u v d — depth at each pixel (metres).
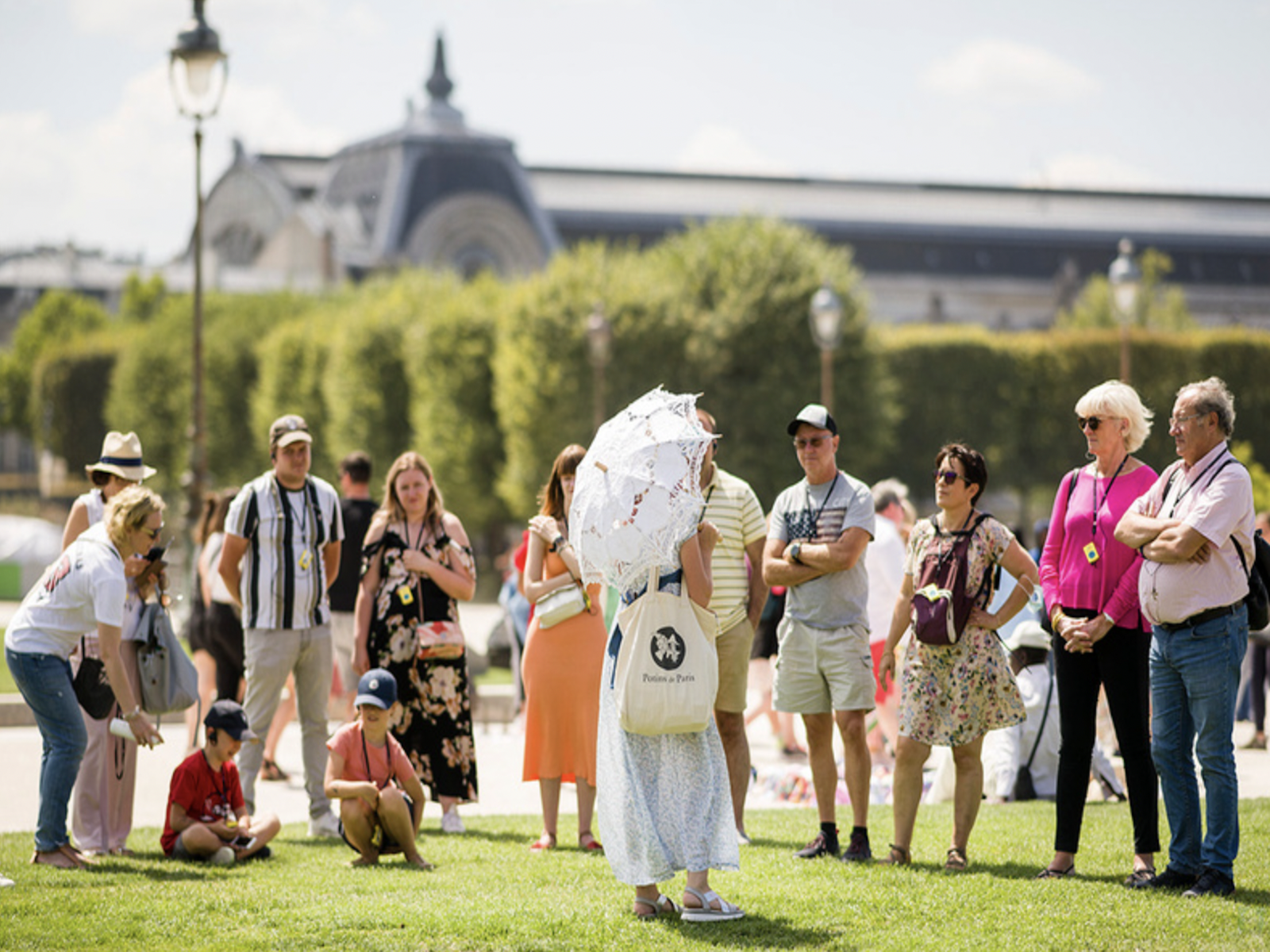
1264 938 10.30
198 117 36.91
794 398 80.56
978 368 101.69
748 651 14.70
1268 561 12.16
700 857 11.12
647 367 79.88
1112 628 12.63
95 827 14.59
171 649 14.52
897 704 21.03
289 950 10.33
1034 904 11.45
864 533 13.90
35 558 77.00
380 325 94.38
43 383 132.75
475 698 27.72
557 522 15.57
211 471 109.56
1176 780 12.25
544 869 13.41
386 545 16.59
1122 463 12.93
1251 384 102.25
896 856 13.52
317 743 16.36
